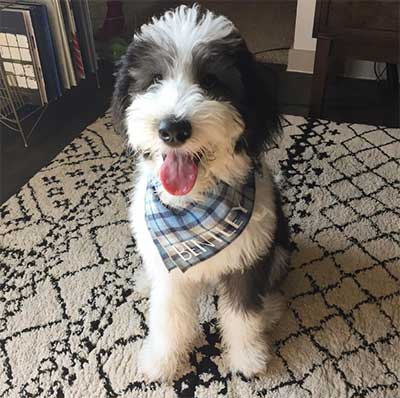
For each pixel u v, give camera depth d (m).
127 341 0.90
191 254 0.74
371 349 0.88
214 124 0.61
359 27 1.33
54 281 1.01
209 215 0.71
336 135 1.38
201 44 0.64
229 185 0.72
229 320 0.84
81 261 1.05
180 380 0.85
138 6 2.08
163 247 0.75
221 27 0.67
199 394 0.83
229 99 0.66
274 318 0.91
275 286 0.93
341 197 1.18
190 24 0.67
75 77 1.56
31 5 1.39
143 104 0.64
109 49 1.74
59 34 1.45
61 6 1.43
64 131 1.47
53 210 1.18
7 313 0.95
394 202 1.17
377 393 0.82
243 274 0.78
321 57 1.40
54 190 1.24
